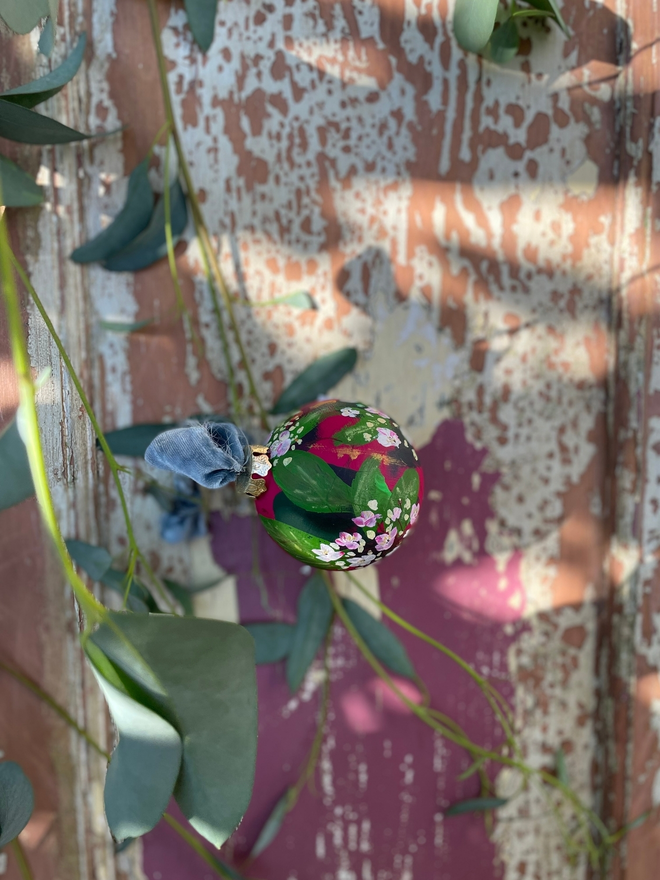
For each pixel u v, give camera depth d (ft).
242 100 1.24
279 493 0.99
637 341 1.29
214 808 0.82
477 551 1.35
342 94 1.24
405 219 1.27
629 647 1.35
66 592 1.32
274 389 1.29
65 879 1.37
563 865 1.41
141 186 1.19
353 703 1.37
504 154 1.26
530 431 1.32
